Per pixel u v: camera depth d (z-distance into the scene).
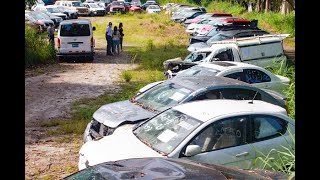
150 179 4.31
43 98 15.02
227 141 6.61
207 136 6.52
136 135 7.08
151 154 6.37
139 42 33.06
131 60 24.19
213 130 6.58
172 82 9.45
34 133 10.96
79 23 22.92
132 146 6.68
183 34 36.62
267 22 39.06
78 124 11.36
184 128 6.67
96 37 35.62
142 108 8.82
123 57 25.45
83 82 17.98
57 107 13.75
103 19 47.56
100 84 17.56
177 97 8.75
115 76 19.34
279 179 5.69
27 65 21.47
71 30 22.88
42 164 8.87
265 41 15.56
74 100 14.70
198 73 11.64
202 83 9.06
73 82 17.97
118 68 21.48
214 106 7.12
